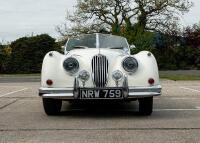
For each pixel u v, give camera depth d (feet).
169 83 62.80
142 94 23.27
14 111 27.73
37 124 21.90
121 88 23.12
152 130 19.86
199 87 51.70
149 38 101.14
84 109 28.63
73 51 25.70
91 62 23.53
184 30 149.07
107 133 19.16
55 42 135.23
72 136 18.51
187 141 17.28
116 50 26.32
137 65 23.50
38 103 33.06
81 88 23.12
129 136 18.40
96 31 133.08
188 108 29.17
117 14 132.87
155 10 135.03
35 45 133.80
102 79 23.29
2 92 45.19
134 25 127.65
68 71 23.36
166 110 28.04
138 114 25.82
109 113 26.40
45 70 23.56
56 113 25.45
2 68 132.98
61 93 23.26
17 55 133.59
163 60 147.54
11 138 18.11
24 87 54.65
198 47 148.77
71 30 134.00
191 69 148.66
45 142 17.29
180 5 134.82
